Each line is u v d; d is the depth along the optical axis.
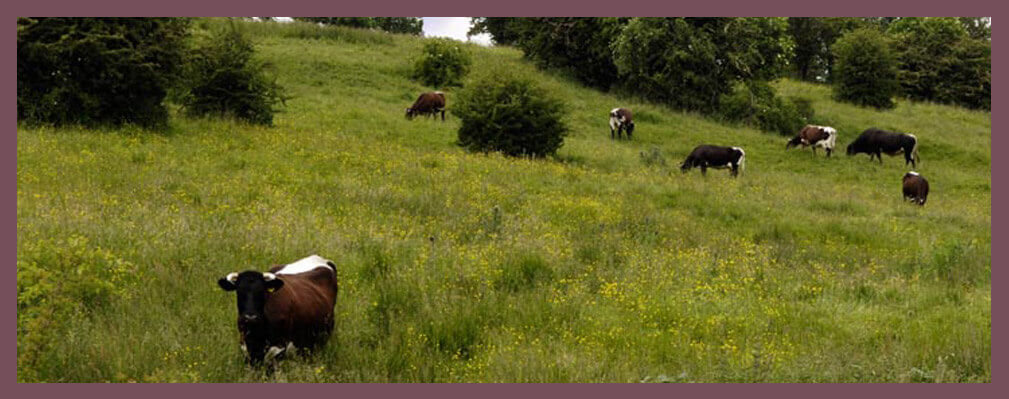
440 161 18.78
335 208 13.26
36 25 17.47
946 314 9.34
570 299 9.01
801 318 8.93
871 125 37.59
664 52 36.53
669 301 9.28
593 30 39.69
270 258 9.78
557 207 15.21
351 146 19.33
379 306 8.35
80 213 10.73
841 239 15.04
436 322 7.79
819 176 27.12
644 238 13.27
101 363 6.60
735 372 6.83
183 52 19.75
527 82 22.81
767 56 37.88
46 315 6.62
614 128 29.91
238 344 7.09
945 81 51.00
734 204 17.73
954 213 19.33
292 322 6.62
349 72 33.50
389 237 11.34
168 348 7.03
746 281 10.40
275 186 14.52
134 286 8.35
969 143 34.06
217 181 14.38
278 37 38.88
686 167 23.98
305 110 25.84
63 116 17.81
